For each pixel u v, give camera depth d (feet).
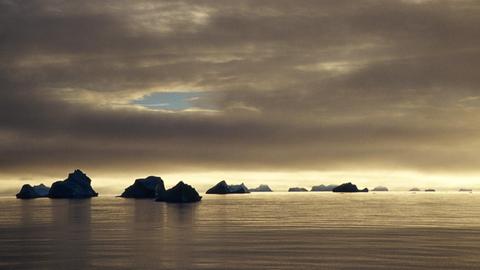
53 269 199.11
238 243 267.39
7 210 635.66
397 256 221.66
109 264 207.62
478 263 205.87
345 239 284.41
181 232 330.75
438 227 362.33
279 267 198.59
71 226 386.32
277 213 551.59
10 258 223.92
